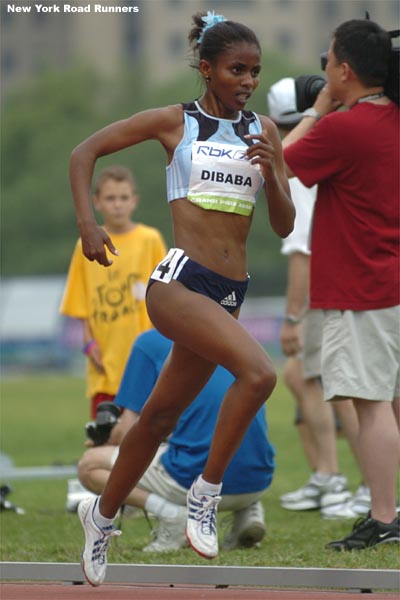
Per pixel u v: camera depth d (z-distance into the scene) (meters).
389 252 22.11
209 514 17.59
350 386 21.98
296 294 28.34
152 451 18.02
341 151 21.92
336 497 27.89
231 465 22.53
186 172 17.30
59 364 150.50
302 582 18.28
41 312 152.12
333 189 22.41
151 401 17.75
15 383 113.69
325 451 28.58
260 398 16.69
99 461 23.52
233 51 17.23
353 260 22.11
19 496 33.53
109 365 30.38
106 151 17.33
